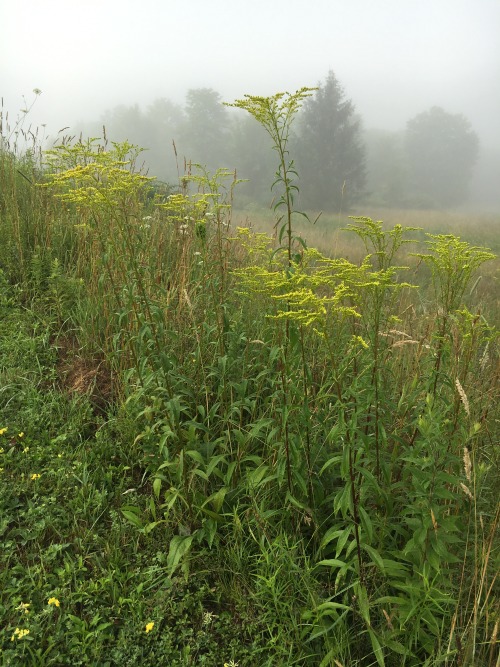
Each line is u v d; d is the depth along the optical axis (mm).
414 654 2557
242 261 5566
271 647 2553
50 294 5027
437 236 3209
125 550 3092
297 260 3164
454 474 2918
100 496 3312
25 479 3395
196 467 3180
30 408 3896
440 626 2594
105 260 3795
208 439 3395
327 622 2656
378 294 2688
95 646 2553
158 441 3490
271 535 3021
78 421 3840
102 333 4605
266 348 3791
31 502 3230
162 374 3428
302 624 2584
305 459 3033
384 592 2713
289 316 2523
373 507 2980
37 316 4797
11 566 2914
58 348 4566
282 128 3137
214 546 3119
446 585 2562
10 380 4086
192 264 4688
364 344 2598
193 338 4020
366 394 2891
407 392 3396
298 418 2988
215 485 3355
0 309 4812
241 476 3305
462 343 3188
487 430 3402
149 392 3703
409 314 4629
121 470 3582
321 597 2744
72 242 5625
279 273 2984
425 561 2529
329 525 3053
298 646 2564
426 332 3836
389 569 2566
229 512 3207
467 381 3596
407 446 2818
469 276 3053
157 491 3188
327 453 3141
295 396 3180
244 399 3377
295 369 3211
